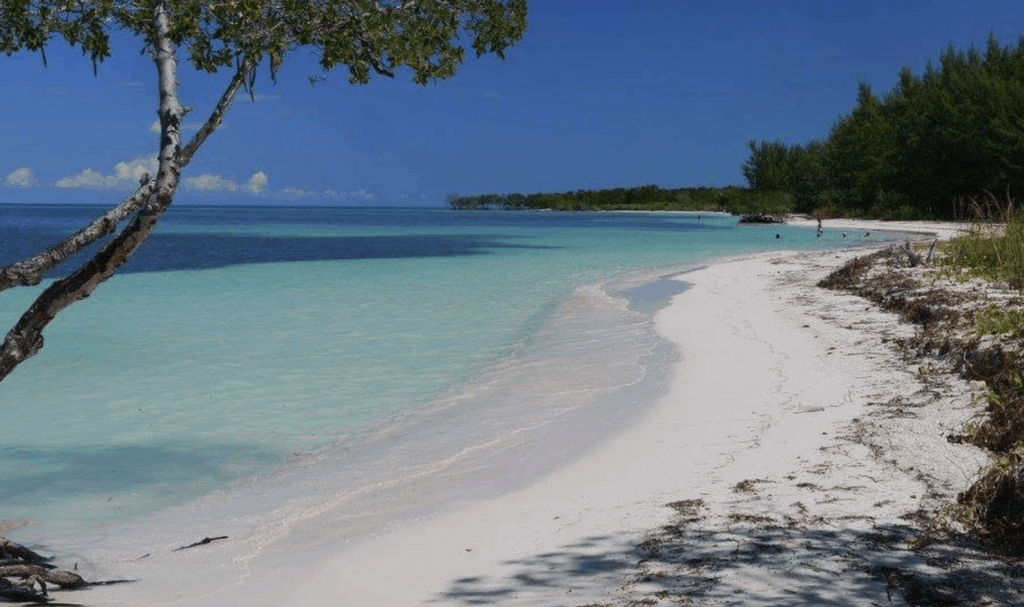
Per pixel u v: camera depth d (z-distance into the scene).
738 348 12.62
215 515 6.44
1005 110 61.00
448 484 7.07
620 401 9.80
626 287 22.17
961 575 4.74
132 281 24.59
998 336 9.84
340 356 13.02
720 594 4.57
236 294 21.31
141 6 5.37
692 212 138.12
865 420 8.12
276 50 5.06
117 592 4.95
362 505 6.61
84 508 6.62
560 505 6.35
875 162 73.50
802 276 22.98
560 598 4.66
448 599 4.75
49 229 67.00
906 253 20.41
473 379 11.35
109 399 10.26
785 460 7.06
